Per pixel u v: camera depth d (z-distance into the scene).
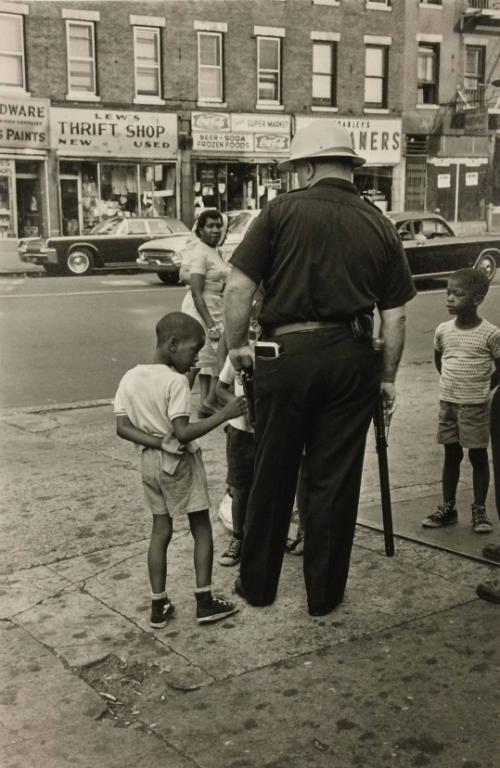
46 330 12.20
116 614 3.46
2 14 23.06
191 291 6.49
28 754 2.54
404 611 3.41
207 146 26.11
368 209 3.35
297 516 4.20
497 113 29.34
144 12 24.64
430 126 28.81
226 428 4.00
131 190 25.55
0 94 23.31
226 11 25.58
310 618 3.38
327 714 2.70
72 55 24.11
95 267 20.94
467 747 2.51
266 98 26.73
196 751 2.53
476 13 28.28
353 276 3.24
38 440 6.35
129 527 4.44
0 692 2.89
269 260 3.32
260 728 2.64
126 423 3.31
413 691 2.81
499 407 3.63
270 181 27.09
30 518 4.59
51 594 3.66
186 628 3.32
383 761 2.46
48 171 24.31
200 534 3.38
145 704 2.80
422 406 7.28
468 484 5.09
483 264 17.86
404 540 4.18
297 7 26.36
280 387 3.27
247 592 3.51
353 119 27.75
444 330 4.25
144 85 25.16
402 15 27.70
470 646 3.11
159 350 3.35
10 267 22.14
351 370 3.26
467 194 29.31
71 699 2.84
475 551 3.99
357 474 3.38
